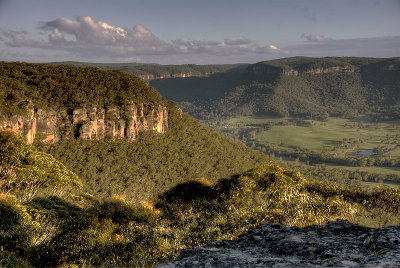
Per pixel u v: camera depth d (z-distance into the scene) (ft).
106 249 19.26
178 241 19.99
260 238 9.71
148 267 16.29
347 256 6.55
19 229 20.86
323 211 25.73
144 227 23.56
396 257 5.47
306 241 8.52
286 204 29.09
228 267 6.88
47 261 18.17
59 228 24.50
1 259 15.98
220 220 24.91
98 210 27.96
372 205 31.30
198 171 273.33
